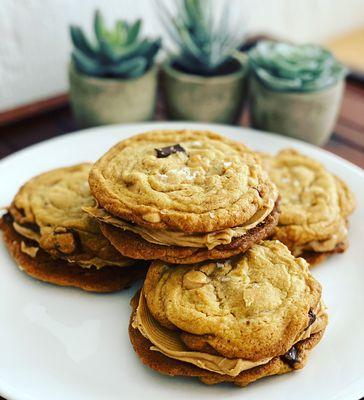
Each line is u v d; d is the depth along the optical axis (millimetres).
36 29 339
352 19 507
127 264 224
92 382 193
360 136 333
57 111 344
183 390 190
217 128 300
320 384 191
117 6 365
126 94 304
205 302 191
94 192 209
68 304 219
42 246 225
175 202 200
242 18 424
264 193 210
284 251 210
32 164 279
